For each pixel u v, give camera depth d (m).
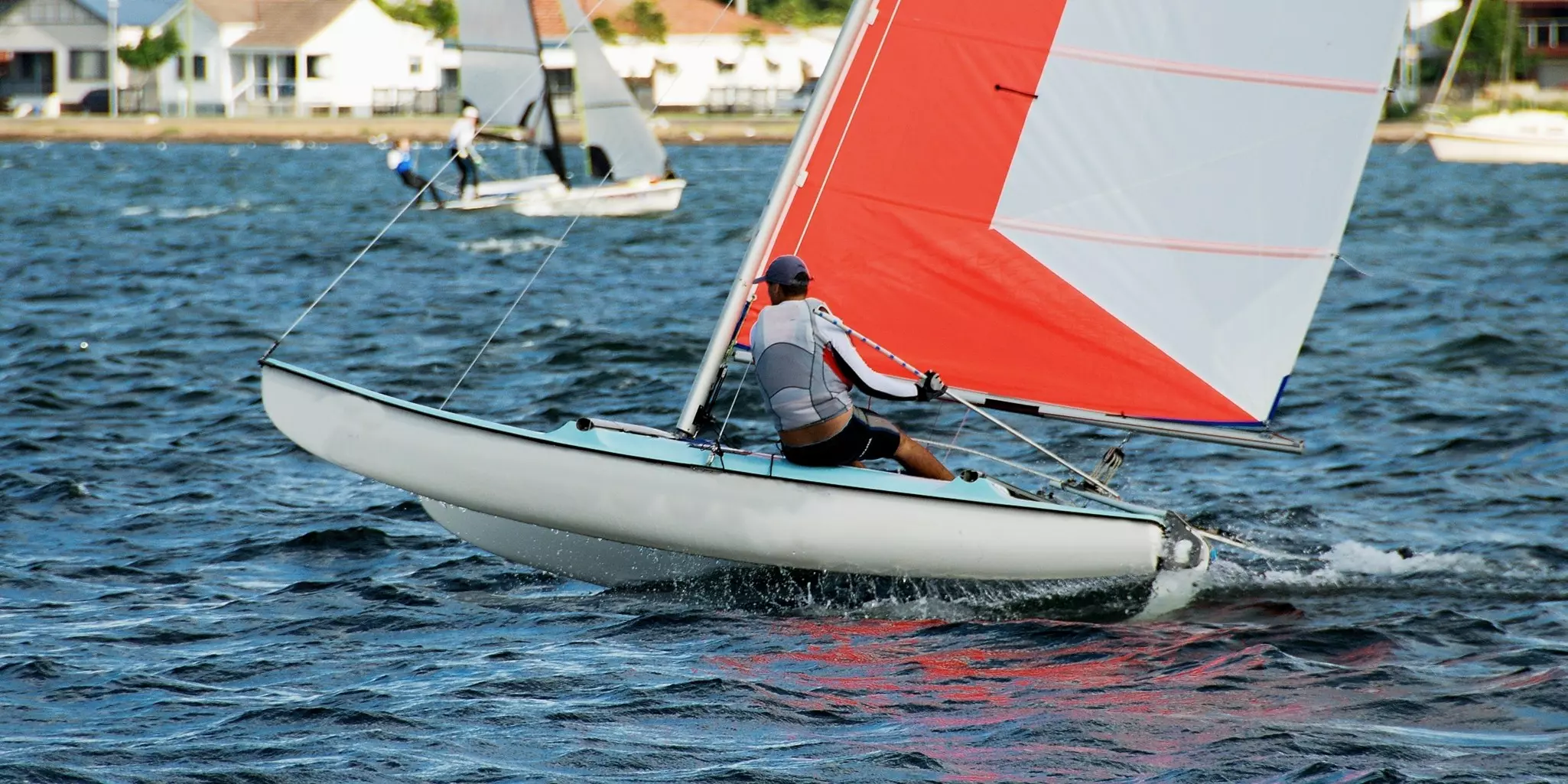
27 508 35.56
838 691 23.70
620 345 59.25
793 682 24.16
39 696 23.55
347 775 20.58
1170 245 29.38
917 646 26.08
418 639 26.56
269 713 22.84
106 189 151.75
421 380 53.06
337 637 26.66
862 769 20.69
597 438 28.22
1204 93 29.02
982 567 28.19
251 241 103.88
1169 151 29.16
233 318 67.12
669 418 46.97
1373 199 141.25
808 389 27.42
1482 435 42.88
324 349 59.44
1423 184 161.50
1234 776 20.38
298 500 36.59
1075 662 25.06
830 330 27.73
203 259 92.56
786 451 27.89
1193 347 29.59
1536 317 65.81
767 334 27.70
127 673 24.59
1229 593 29.09
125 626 27.20
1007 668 24.80
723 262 90.62
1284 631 26.66
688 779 20.42
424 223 115.75
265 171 178.38
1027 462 41.41
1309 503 36.25
